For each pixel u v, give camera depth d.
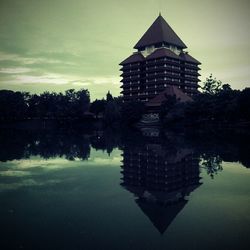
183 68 134.62
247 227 14.16
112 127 126.69
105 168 29.97
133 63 136.25
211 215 15.85
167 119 100.19
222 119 98.44
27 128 131.38
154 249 11.94
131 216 15.82
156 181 23.97
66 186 22.53
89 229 14.03
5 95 155.25
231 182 23.30
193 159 34.00
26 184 23.28
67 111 153.38
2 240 12.82
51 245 12.31
